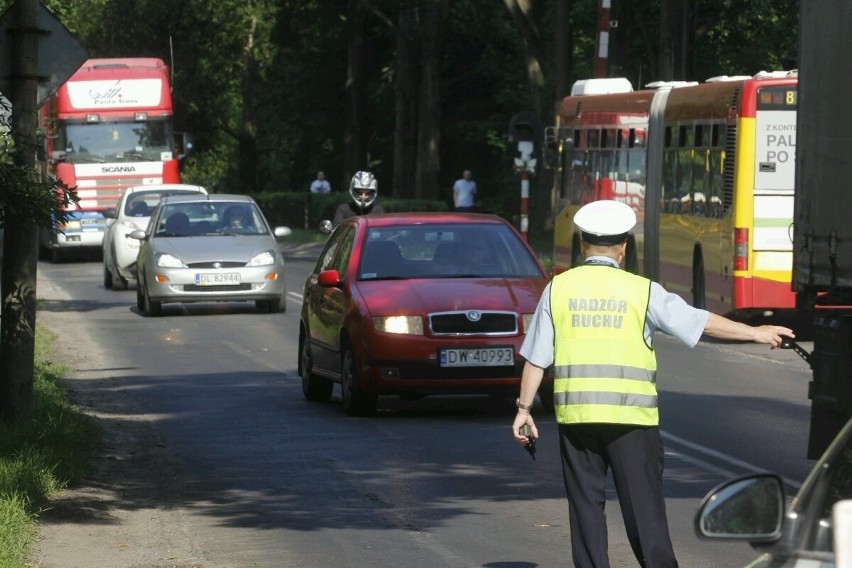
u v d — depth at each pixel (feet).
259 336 113.19
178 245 130.11
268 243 131.34
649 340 34.91
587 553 35.01
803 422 69.41
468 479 56.08
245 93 349.20
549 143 167.32
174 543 45.34
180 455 61.82
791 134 110.22
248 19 326.24
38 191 59.11
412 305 71.67
